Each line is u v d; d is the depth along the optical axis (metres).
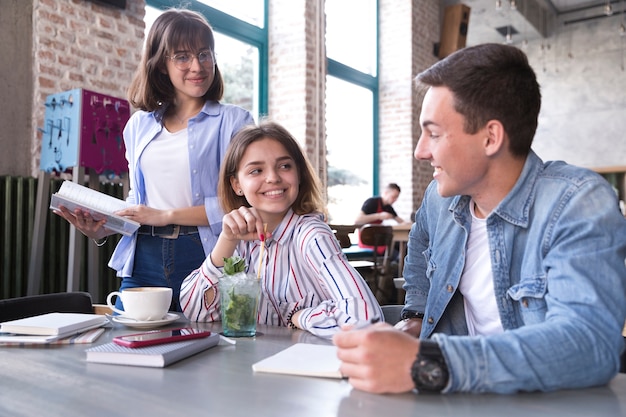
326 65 5.68
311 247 1.26
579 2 7.92
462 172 0.97
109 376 0.81
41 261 2.98
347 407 0.67
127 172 3.13
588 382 0.75
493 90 0.92
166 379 0.79
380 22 7.09
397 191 6.09
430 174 7.33
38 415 0.65
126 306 1.21
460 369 0.71
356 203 6.73
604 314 0.78
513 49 0.95
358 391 0.74
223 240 1.27
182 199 1.75
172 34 1.65
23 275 3.04
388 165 7.00
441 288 1.16
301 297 1.31
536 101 0.96
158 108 1.78
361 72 6.70
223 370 0.84
